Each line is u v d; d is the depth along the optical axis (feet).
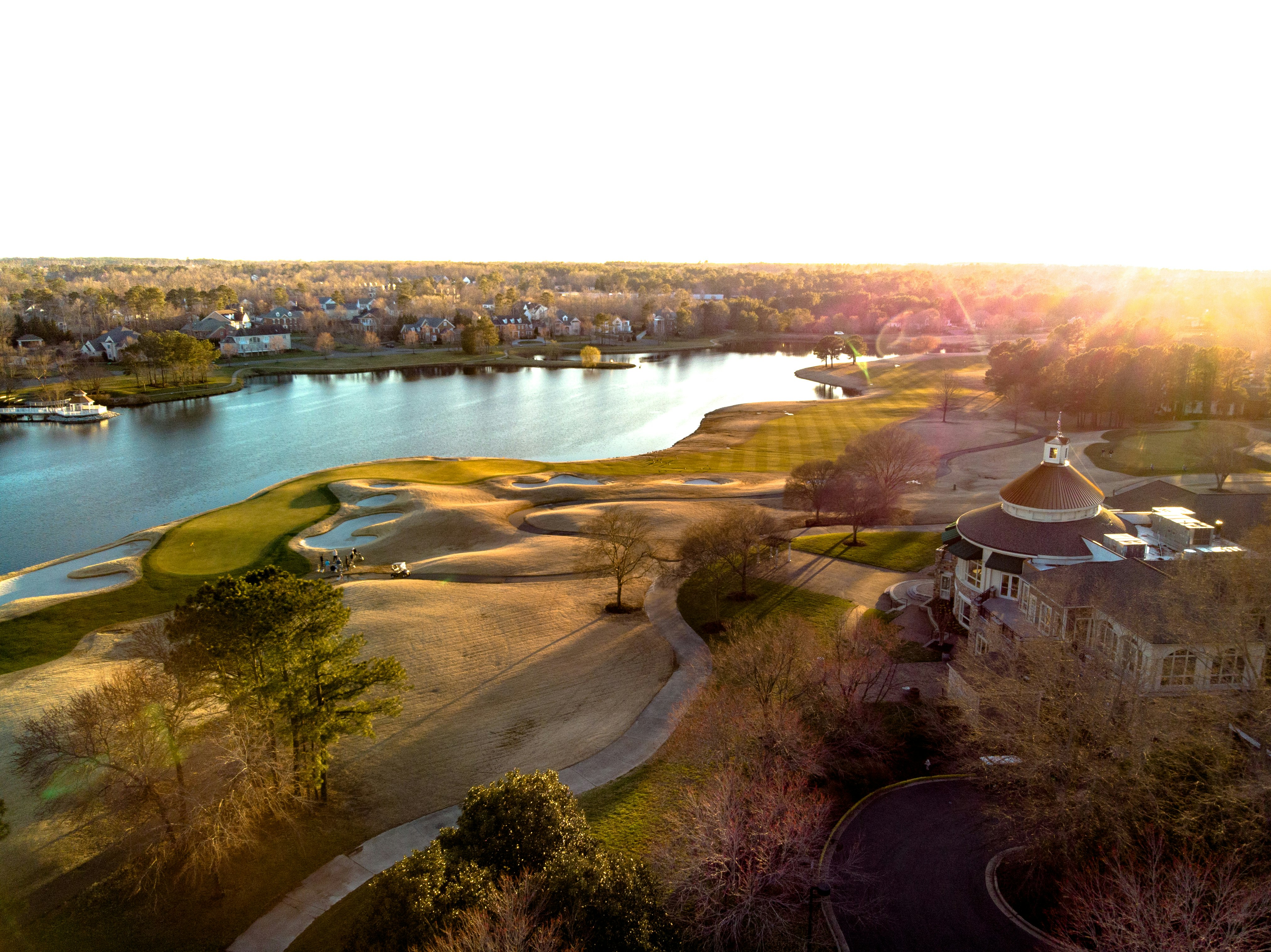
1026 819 107.04
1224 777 102.47
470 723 160.76
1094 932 91.81
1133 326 613.52
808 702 135.74
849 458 290.35
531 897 86.33
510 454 433.48
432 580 235.40
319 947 105.09
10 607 215.31
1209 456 337.11
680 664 184.14
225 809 113.60
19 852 120.98
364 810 135.13
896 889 106.22
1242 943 80.69
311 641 125.29
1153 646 134.41
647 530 266.36
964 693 146.41
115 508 334.03
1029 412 502.38
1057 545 178.19
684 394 618.03
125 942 107.24
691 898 96.89
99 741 112.68
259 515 303.27
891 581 224.94
